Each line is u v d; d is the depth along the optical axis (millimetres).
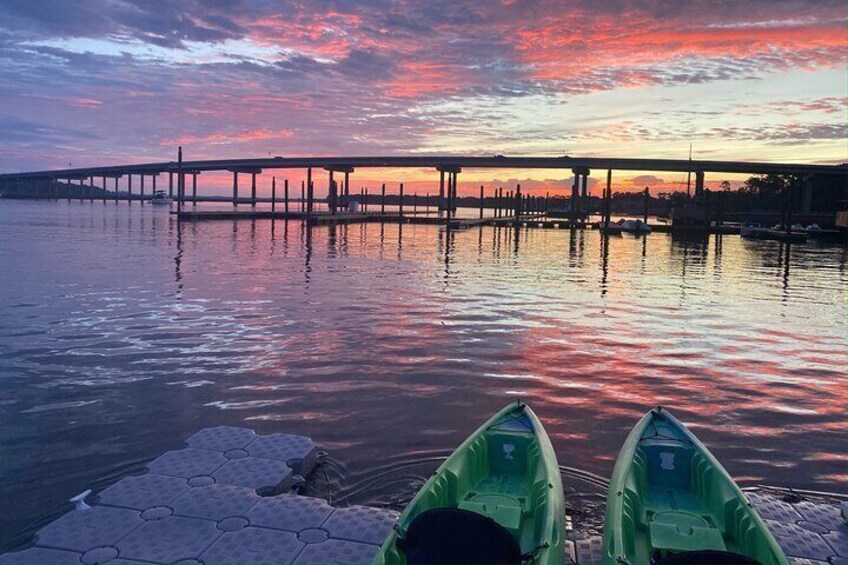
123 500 7051
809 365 14750
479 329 18188
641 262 41406
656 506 6969
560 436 9953
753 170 133250
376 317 19766
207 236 59250
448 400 11680
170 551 6070
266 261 37188
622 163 140375
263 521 6664
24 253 38312
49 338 15914
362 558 6047
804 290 28812
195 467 7918
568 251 49938
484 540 5098
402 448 9406
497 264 38188
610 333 18016
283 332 17250
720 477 6828
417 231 78500
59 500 7691
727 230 85625
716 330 18812
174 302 21719
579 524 7266
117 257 37031
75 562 5867
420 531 5176
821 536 6656
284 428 10188
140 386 12234
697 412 11258
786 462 9180
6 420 10336
